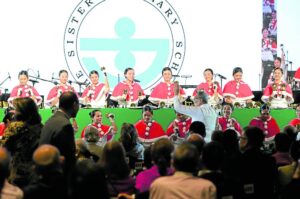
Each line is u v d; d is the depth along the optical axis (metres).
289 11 18.00
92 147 9.11
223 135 8.20
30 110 7.91
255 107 14.59
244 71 18.00
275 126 14.09
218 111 14.06
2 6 17.56
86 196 5.17
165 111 13.88
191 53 18.00
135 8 17.91
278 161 8.08
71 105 7.91
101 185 5.21
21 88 15.80
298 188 6.64
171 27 17.97
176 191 6.01
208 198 6.01
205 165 6.54
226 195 6.42
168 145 6.95
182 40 17.97
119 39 17.86
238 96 15.87
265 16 18.03
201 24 18.02
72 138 7.75
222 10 18.06
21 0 17.62
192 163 6.09
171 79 17.03
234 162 7.34
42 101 16.41
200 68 17.98
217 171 6.55
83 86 17.38
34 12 17.66
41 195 5.64
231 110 14.03
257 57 18.02
